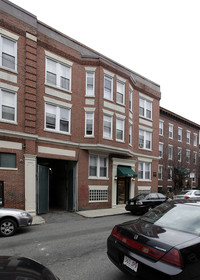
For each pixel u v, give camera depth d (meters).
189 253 2.73
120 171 14.95
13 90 10.91
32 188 10.97
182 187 26.08
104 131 14.22
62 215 11.30
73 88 13.49
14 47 11.23
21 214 7.17
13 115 10.95
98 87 13.93
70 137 13.05
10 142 10.55
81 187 13.10
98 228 8.09
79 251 5.27
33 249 5.43
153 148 19.03
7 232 6.82
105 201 14.21
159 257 2.80
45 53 12.40
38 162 14.41
